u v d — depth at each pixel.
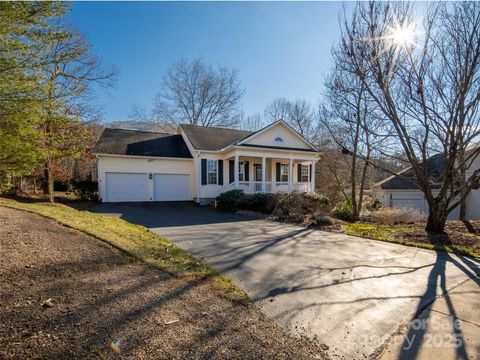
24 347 2.08
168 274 4.03
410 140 8.74
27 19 5.54
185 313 2.86
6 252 4.21
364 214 14.06
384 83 7.98
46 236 5.36
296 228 9.69
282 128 19.17
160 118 33.03
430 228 8.80
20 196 15.64
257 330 2.66
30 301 2.86
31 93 5.80
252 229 9.31
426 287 4.09
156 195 17.61
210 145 18.34
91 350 2.10
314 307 3.35
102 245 5.19
